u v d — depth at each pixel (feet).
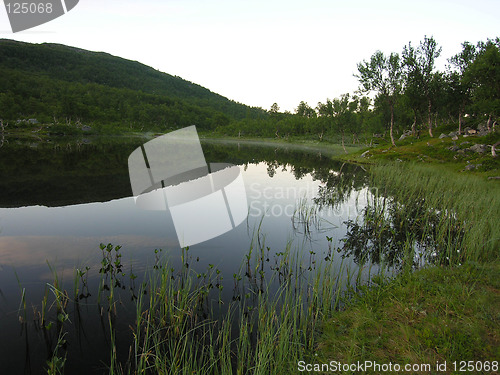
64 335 15.37
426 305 17.63
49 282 19.81
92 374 13.00
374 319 16.56
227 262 24.29
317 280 19.80
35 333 15.44
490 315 16.20
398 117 210.59
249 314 17.80
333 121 192.65
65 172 64.64
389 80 158.30
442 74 160.56
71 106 397.80
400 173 71.87
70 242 25.98
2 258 22.61
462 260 25.84
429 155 114.01
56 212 34.68
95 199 40.93
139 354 14.33
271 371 13.12
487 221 31.65
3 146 136.05
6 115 351.87
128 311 17.54
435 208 42.57
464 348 13.84
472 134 135.64
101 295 18.93
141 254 24.36
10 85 448.24
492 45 118.32
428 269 23.17
